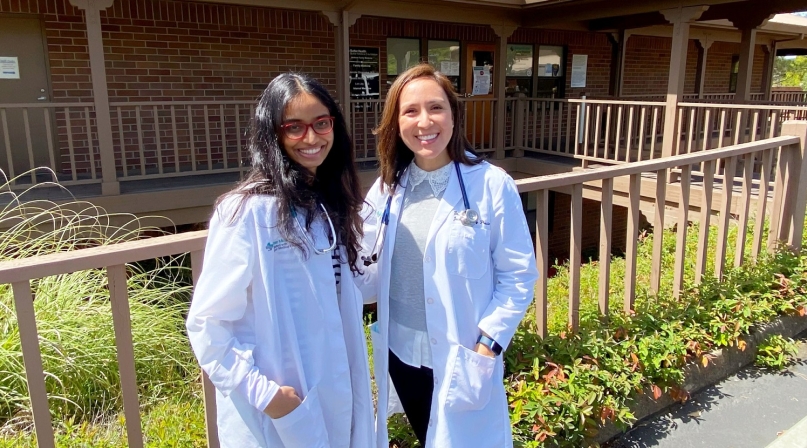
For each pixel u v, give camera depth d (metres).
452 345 1.81
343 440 1.66
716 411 2.95
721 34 13.21
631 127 7.84
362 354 1.71
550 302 3.75
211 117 8.58
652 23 10.34
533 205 11.70
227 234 1.44
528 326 3.06
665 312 3.33
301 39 9.02
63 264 1.62
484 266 1.81
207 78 8.42
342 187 1.67
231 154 8.79
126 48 7.78
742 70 10.54
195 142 8.56
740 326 3.36
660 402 2.95
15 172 7.52
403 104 1.81
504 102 9.41
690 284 3.75
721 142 7.24
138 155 8.14
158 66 8.04
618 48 12.02
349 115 8.03
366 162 8.73
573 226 2.95
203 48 8.30
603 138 11.92
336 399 1.61
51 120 7.60
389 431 2.41
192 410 2.78
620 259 5.04
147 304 3.58
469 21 8.88
